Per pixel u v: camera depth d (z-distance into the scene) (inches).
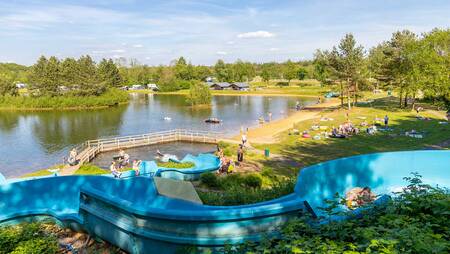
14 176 1213.1
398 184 439.5
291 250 216.5
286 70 6387.8
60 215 371.6
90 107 3508.9
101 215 322.0
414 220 254.7
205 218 268.2
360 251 220.5
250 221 277.3
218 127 2149.4
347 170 414.6
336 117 2038.6
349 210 335.3
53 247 319.9
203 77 6658.5
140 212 283.1
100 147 1551.4
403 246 213.0
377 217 287.1
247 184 734.5
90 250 328.8
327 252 208.7
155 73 6437.0
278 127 1875.0
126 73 6722.4
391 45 2085.4
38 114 3034.0
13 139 1899.6
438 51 1791.3
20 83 6245.1
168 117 2642.7
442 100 1736.0
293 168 965.8
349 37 2337.6
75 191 418.3
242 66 6673.2
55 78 3713.1
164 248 283.4
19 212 383.6
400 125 1585.9
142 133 2036.2
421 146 1147.9
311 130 1676.9
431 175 451.2
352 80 2445.9
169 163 1003.9
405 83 2066.9
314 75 6491.1
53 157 1493.6
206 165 962.1
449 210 267.4
